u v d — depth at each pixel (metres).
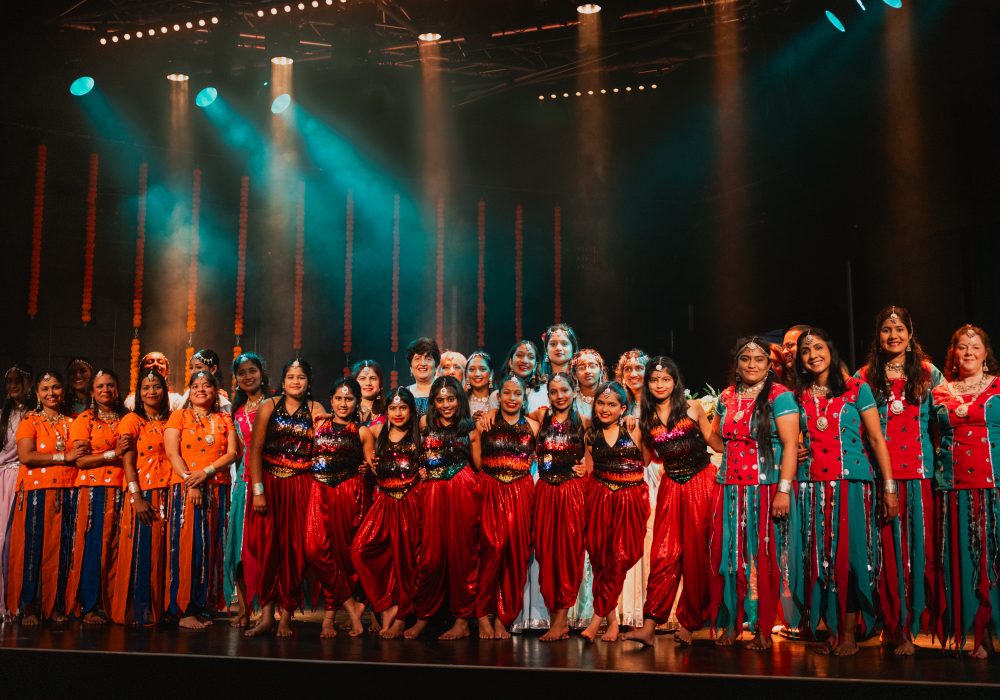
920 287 7.66
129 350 9.86
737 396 4.27
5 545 5.02
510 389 4.57
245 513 4.70
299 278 10.14
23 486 5.03
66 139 9.59
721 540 4.17
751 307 9.70
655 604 4.20
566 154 10.61
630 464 4.43
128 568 4.88
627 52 9.36
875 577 4.03
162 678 3.90
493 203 10.51
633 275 10.55
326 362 10.34
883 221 7.97
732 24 8.65
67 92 9.44
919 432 4.20
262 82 9.73
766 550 4.09
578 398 5.03
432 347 5.48
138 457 4.94
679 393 4.37
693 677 3.50
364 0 8.59
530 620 4.75
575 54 9.43
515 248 10.56
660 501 4.36
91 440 5.07
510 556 4.50
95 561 4.99
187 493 4.86
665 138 10.25
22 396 5.29
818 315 8.80
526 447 4.57
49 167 9.57
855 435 4.07
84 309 9.62
